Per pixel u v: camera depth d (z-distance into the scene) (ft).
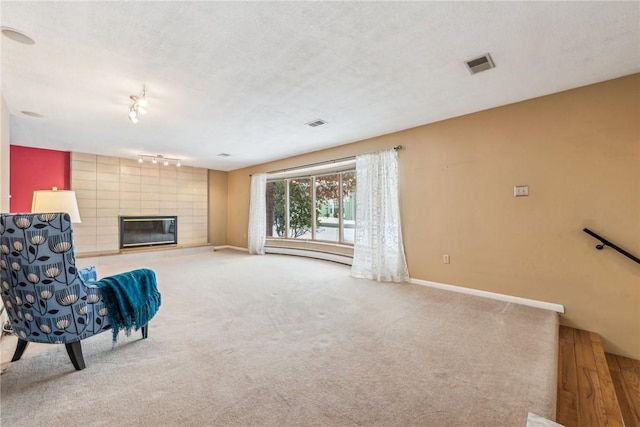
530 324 8.36
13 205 16.38
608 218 8.39
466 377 5.82
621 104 8.20
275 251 22.33
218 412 4.80
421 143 12.82
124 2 5.24
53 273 5.74
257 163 22.70
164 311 9.62
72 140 15.44
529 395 5.25
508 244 10.33
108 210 19.63
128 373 5.93
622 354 8.17
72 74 8.02
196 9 5.45
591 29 6.10
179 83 8.63
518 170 10.09
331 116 11.60
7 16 5.55
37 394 5.23
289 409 4.89
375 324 8.50
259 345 7.20
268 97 9.72
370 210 14.51
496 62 7.50
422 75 8.21
